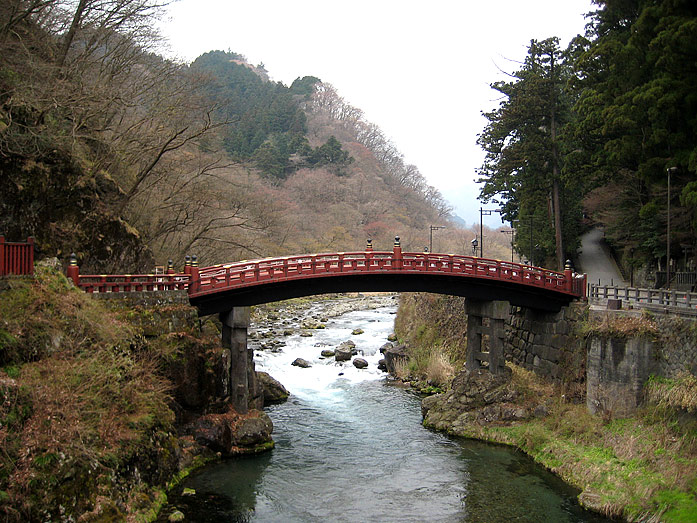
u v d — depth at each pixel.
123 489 20.12
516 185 54.22
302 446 29.70
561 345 35.00
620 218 47.56
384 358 47.00
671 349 26.95
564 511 22.84
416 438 31.12
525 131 51.66
